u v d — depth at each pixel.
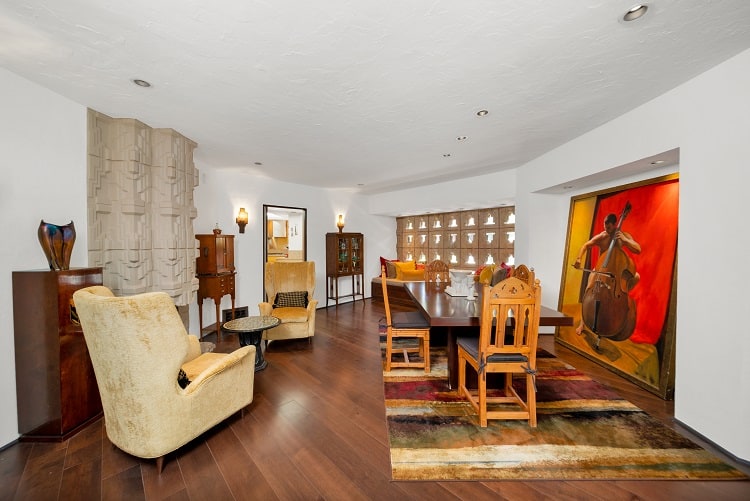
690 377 2.01
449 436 1.99
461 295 3.27
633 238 2.90
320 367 3.15
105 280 2.54
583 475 1.65
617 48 1.69
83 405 2.11
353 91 2.15
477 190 4.93
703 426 1.93
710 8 1.38
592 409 2.29
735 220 1.76
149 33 1.54
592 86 2.11
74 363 2.04
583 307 3.45
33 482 1.62
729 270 1.79
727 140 1.80
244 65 1.83
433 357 3.43
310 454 1.83
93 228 2.42
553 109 2.48
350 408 2.36
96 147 2.45
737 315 1.75
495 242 5.65
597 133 2.86
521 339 2.08
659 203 2.69
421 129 2.89
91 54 1.72
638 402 2.39
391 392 2.61
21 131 1.98
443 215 6.51
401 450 1.86
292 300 4.29
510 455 1.81
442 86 2.10
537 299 2.04
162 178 2.86
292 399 2.50
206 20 1.44
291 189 5.49
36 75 1.95
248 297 4.87
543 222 4.08
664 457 1.78
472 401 2.31
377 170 4.53
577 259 3.63
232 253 4.21
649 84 2.09
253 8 1.36
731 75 1.78
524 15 1.42
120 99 2.26
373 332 4.40
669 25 1.50
